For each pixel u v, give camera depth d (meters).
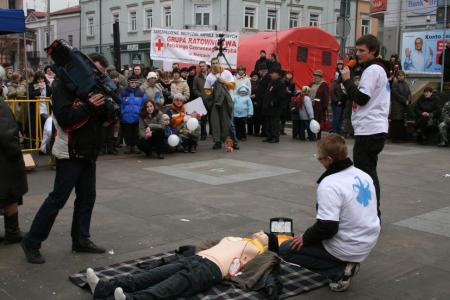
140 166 9.11
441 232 5.55
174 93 11.88
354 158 5.32
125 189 7.30
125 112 9.99
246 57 18.81
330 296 3.92
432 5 17.88
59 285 4.05
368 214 3.91
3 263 4.49
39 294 3.89
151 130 9.71
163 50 14.16
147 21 39.31
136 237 5.22
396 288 4.10
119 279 3.67
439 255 4.85
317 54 18.91
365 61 5.20
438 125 12.26
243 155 10.47
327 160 3.92
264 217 5.99
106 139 10.18
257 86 13.85
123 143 11.75
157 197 6.86
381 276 4.33
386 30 19.70
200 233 5.38
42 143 8.80
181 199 6.77
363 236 3.89
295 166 9.27
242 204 6.56
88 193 4.69
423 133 12.49
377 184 5.29
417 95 13.41
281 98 12.23
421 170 9.09
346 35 16.05
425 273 4.41
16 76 11.77
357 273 4.38
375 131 5.12
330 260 4.00
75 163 4.41
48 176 8.13
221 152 10.83
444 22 16.50
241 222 5.78
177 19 36.44
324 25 41.09
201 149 11.21
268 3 37.38
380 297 3.93
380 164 9.66
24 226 5.55
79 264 4.48
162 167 9.02
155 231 5.42
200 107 10.83
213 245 4.33
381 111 5.13
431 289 4.09
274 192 7.24
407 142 12.98
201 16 36.06
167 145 10.32
